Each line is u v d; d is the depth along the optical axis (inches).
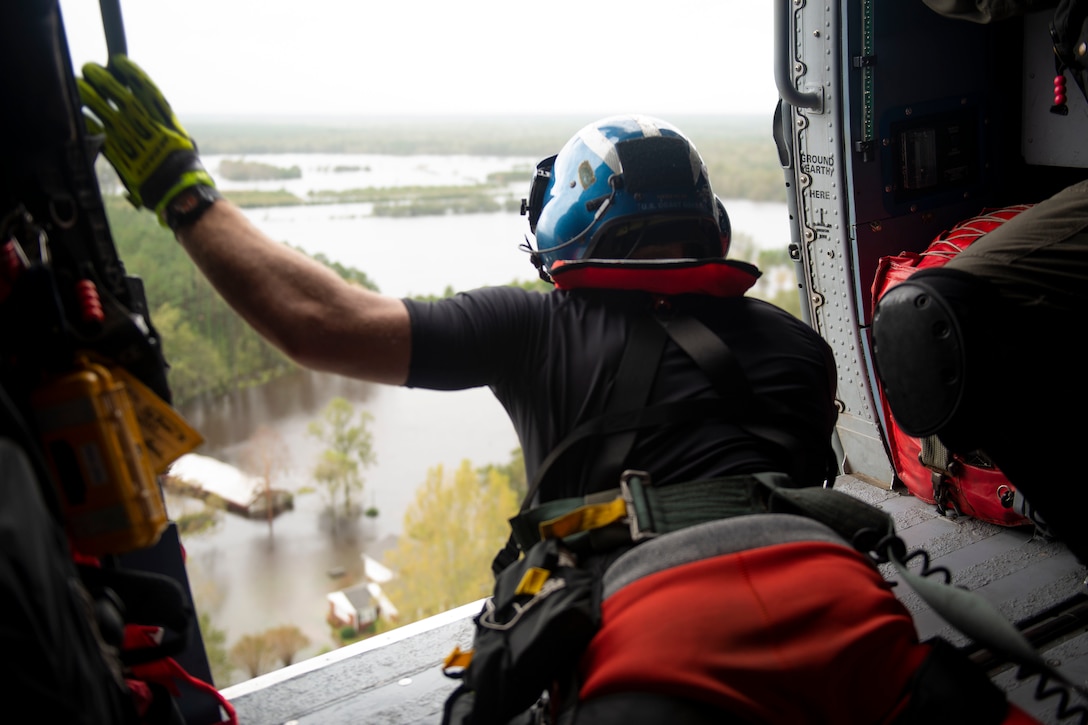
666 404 49.6
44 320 40.1
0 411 35.6
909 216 108.4
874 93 102.2
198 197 49.5
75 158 44.2
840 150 103.6
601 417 49.6
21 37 40.6
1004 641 41.6
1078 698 71.1
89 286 43.3
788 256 116.8
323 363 49.5
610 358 51.3
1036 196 117.3
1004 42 110.0
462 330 51.2
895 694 40.2
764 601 40.6
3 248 39.6
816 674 38.8
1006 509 96.9
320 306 48.9
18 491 33.1
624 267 52.6
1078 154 107.2
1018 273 66.7
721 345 51.5
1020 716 40.3
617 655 40.2
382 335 49.6
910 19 102.7
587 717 39.2
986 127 111.5
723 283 55.0
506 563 56.4
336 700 76.3
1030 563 93.0
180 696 63.1
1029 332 66.2
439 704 75.7
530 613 44.1
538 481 50.2
